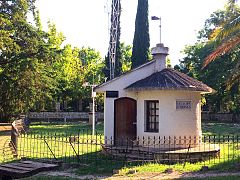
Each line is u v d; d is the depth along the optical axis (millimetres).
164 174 14445
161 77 19359
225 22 18812
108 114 20422
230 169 14969
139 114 19781
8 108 42594
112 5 45219
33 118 54781
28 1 39531
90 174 14922
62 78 57750
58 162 16828
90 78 60281
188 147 17969
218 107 58219
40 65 39375
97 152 20188
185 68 60812
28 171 15133
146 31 46531
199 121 19906
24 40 38875
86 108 65500
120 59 49906
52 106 57594
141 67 20344
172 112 19047
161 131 19062
